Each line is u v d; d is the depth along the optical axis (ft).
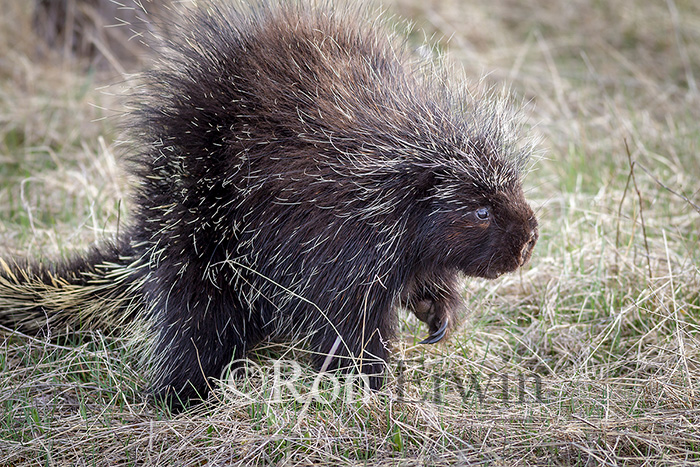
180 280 28.40
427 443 25.25
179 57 29.58
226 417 26.73
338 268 27.04
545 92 55.01
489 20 65.57
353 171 26.35
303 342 31.24
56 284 31.53
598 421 25.54
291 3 29.71
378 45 29.71
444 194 26.55
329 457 25.05
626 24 63.21
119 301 31.63
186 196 27.84
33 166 45.65
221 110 27.53
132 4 53.36
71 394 29.43
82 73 55.31
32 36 57.41
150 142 29.09
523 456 24.71
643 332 32.12
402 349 31.76
